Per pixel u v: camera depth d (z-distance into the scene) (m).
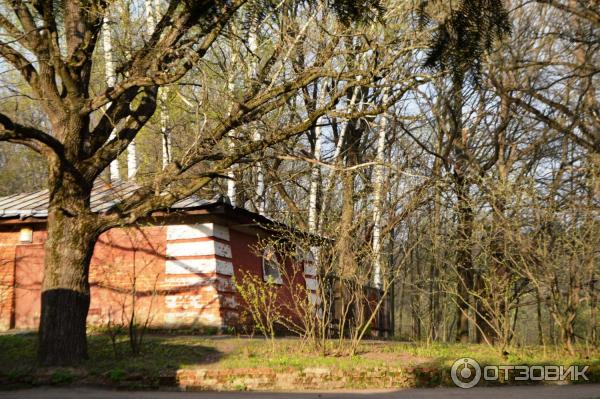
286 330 19.56
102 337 14.38
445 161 21.08
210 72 15.39
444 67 6.38
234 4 10.13
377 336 22.58
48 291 11.92
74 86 12.21
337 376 11.54
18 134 10.85
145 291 17.44
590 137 18.58
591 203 15.29
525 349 14.88
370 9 6.90
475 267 18.23
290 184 25.41
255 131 15.63
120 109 13.12
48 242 12.12
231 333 16.94
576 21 17.39
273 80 12.19
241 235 18.75
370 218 18.28
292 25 11.94
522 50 19.42
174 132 20.58
